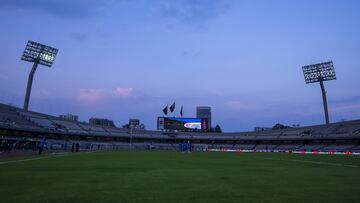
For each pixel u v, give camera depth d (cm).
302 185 1291
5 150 4997
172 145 11806
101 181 1359
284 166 2642
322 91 10200
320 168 2406
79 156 4028
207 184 1296
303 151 9194
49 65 9200
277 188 1191
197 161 3319
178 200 920
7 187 1151
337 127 9694
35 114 9269
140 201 898
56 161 2848
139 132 12300
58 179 1418
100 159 3341
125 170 1962
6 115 7831
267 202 900
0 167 2095
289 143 10825
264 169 2247
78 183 1281
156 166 2383
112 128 11988
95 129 11125
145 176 1603
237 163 3059
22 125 7856
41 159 3159
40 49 9012
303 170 2178
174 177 1575
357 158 4612
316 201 920
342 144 9225
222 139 12012
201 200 923
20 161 2770
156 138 11844
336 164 3009
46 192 1041
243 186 1241
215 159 3919
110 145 10631
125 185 1234
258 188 1184
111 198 941
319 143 9931
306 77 10338
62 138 9456
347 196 1012
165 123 10756
